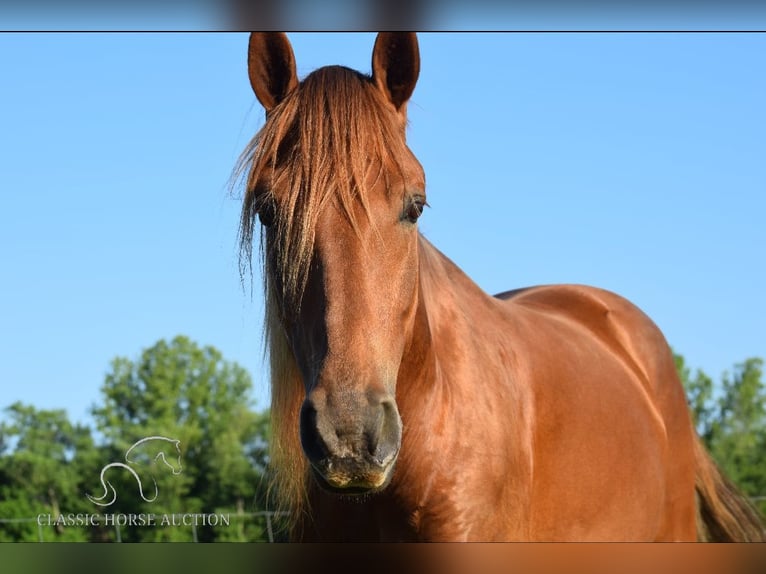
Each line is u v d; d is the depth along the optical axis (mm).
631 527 4797
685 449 5668
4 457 36312
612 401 4828
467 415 3693
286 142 3309
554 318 5227
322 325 3041
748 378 47188
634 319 5891
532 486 4027
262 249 3453
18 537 27000
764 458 45594
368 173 3180
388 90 3619
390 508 3633
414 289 3357
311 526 3828
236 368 46812
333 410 2889
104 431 42688
